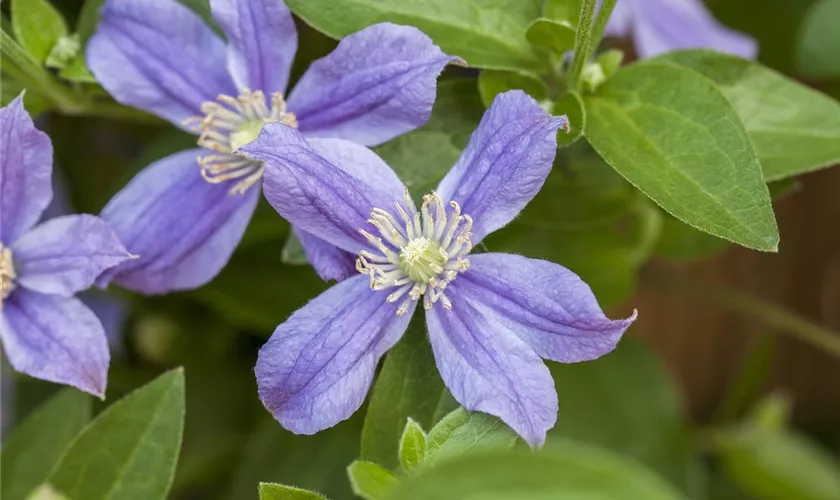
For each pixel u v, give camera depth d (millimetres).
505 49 320
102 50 322
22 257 318
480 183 302
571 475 261
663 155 312
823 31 365
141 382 385
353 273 307
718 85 328
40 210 318
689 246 376
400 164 317
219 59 323
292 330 301
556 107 315
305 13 314
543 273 298
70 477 313
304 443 370
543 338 297
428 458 295
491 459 263
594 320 292
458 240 304
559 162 344
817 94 326
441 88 320
